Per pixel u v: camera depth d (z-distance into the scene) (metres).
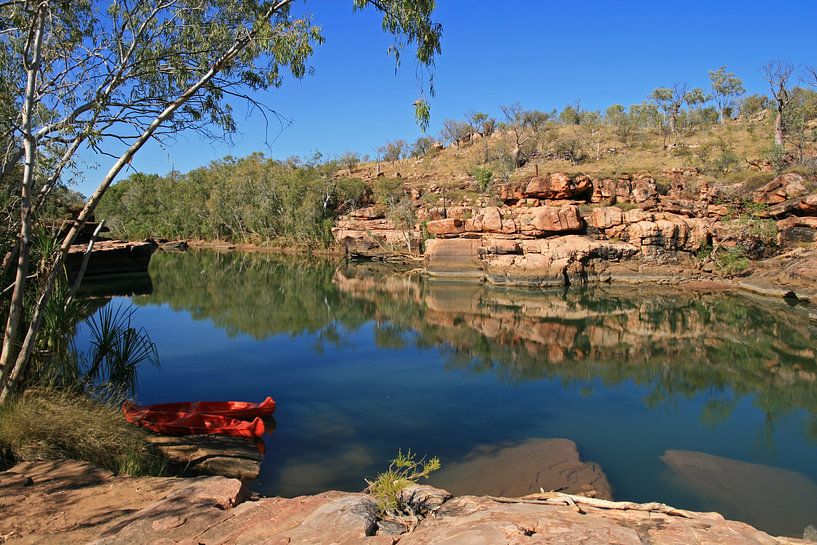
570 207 38.25
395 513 3.83
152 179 83.19
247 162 87.12
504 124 85.50
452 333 21.36
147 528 3.87
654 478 8.52
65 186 8.46
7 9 7.45
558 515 3.52
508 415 11.51
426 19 7.05
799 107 61.38
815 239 34.53
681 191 42.91
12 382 6.86
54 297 9.42
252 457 8.70
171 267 45.44
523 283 36.12
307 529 3.58
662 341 20.05
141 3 7.56
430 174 79.00
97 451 6.68
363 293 33.09
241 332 20.06
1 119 6.77
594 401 12.66
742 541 3.19
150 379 13.64
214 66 7.43
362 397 12.55
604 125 88.88
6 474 5.38
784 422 11.28
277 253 63.50
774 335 21.00
